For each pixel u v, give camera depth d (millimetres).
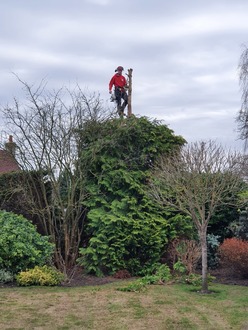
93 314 8742
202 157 10719
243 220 13797
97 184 14414
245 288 11094
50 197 14734
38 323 8156
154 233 13422
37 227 14875
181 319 8422
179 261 12414
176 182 10664
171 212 14047
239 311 8930
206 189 10578
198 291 10695
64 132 14312
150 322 8266
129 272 13305
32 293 10484
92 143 14531
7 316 8531
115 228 13406
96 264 13172
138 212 13719
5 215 13148
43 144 14211
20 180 14766
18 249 11648
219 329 7895
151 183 13102
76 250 13891
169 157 13188
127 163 14703
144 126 15023
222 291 10688
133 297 10062
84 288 11266
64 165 14227
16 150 14578
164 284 11547
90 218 13688
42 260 12297
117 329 7891
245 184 12805
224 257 12852
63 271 13055
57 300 9805
